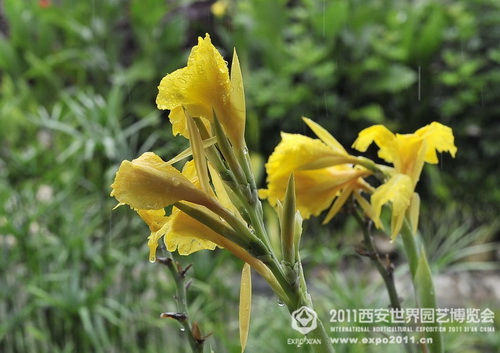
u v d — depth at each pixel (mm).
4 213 2057
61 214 2182
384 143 1120
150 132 4133
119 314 2066
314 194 1128
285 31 4637
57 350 1938
